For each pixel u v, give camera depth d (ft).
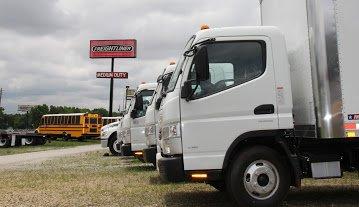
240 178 22.26
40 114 451.12
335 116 22.00
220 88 22.65
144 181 36.65
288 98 22.82
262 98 22.68
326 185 31.68
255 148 22.63
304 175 23.47
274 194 22.43
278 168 22.52
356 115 22.09
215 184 28.25
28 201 28.71
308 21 22.70
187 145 22.36
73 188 33.99
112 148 71.72
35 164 60.70
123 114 55.62
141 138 45.52
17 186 36.52
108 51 185.47
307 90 23.06
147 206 25.29
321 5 22.43
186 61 22.97
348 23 22.48
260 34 23.13
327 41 22.25
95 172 45.73
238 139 22.39
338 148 24.29
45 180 40.19
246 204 22.12
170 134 22.81
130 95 51.90
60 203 27.53
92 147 119.44
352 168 24.52
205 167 22.26
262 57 23.00
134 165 53.11
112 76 185.78
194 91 22.58
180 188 32.01
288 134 22.88
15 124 455.22
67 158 70.90
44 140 146.72
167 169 22.21
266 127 22.50
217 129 22.41
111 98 185.68
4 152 100.63
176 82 23.35
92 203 27.09
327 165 23.44
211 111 22.49
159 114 26.45
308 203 24.89
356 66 22.33
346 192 28.60
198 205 25.21
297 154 23.58
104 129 72.08
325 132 21.98
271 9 28.37
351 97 22.16
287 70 23.02
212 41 22.71
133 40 184.75
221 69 22.79
